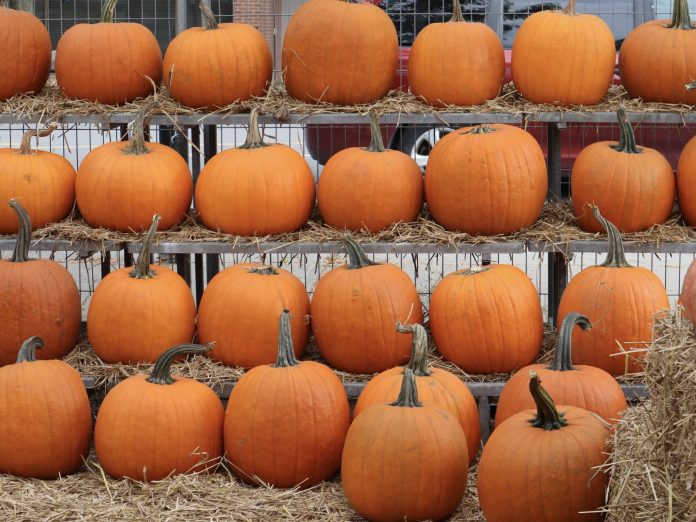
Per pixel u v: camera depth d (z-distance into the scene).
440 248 4.28
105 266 5.20
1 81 4.75
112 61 4.70
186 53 4.61
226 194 4.33
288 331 3.71
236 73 4.61
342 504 3.48
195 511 3.40
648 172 4.27
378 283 4.05
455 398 3.62
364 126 6.44
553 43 4.53
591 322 4.00
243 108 4.66
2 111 4.69
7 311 4.11
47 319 4.16
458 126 6.53
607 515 2.95
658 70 4.56
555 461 2.97
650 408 2.96
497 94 4.73
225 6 10.52
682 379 2.60
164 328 4.07
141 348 4.07
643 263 7.19
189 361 4.16
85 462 3.80
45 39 4.93
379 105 4.61
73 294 4.28
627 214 4.29
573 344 4.05
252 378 3.67
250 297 4.05
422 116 4.57
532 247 4.30
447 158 4.30
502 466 3.04
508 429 3.11
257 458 3.60
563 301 4.12
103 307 4.08
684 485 2.58
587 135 6.39
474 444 3.70
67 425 3.72
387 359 4.07
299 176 4.41
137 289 4.07
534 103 4.64
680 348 2.65
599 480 2.98
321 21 4.59
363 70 4.60
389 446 3.25
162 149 4.55
